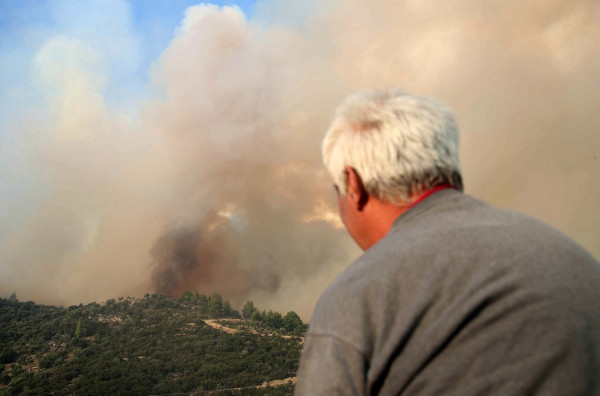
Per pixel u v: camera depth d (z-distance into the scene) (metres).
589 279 1.38
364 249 1.97
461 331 1.32
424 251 1.48
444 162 1.73
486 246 1.44
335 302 1.50
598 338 1.26
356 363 1.34
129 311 109.50
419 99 1.85
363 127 1.84
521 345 1.25
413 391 1.32
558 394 1.18
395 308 1.41
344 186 1.89
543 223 1.62
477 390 1.24
